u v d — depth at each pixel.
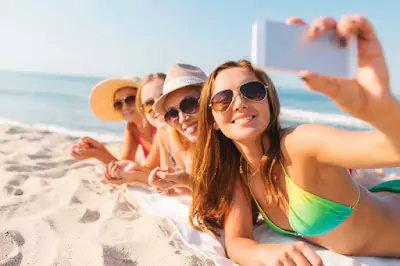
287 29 0.38
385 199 0.79
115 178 1.19
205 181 0.83
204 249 0.81
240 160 0.81
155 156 1.33
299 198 0.70
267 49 0.38
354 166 0.56
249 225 0.83
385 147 0.48
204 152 0.81
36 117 3.71
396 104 0.39
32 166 1.37
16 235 0.85
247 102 0.67
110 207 1.05
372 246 0.76
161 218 0.97
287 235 0.87
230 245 0.79
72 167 1.42
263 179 0.74
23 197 1.07
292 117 5.28
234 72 0.70
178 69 1.07
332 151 0.58
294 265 0.63
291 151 0.67
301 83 0.39
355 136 0.55
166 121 1.08
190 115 1.04
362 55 0.39
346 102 0.39
